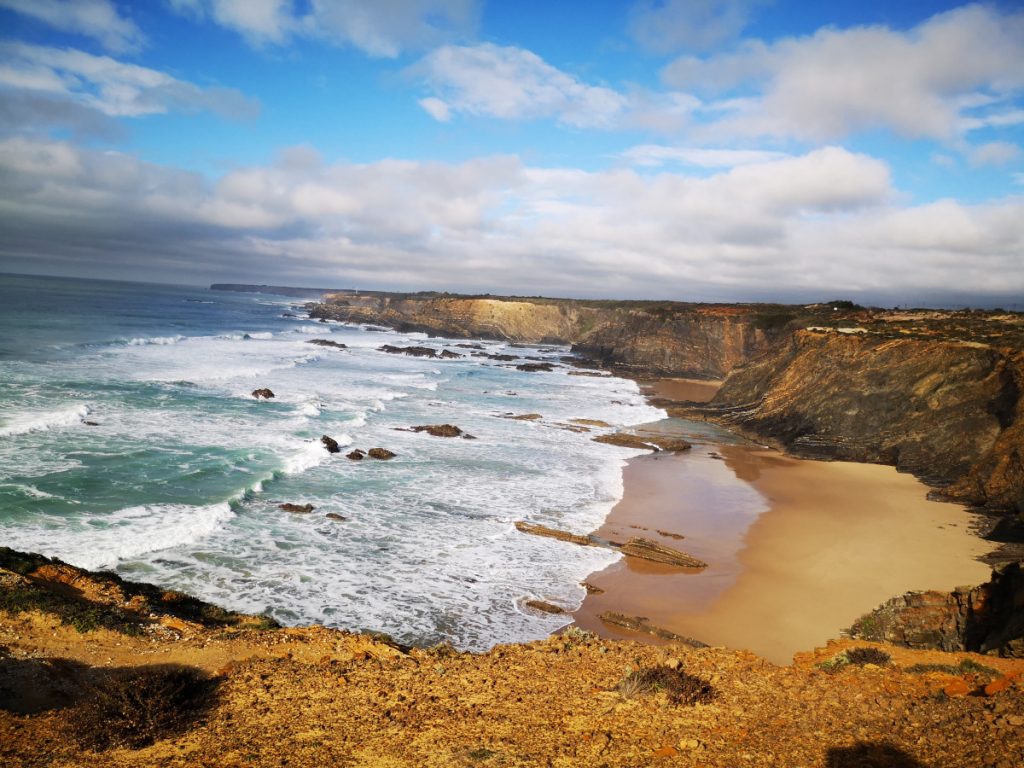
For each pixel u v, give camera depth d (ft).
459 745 23.09
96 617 34.45
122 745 23.54
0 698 26.09
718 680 28.91
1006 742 20.42
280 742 23.76
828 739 22.04
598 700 26.81
